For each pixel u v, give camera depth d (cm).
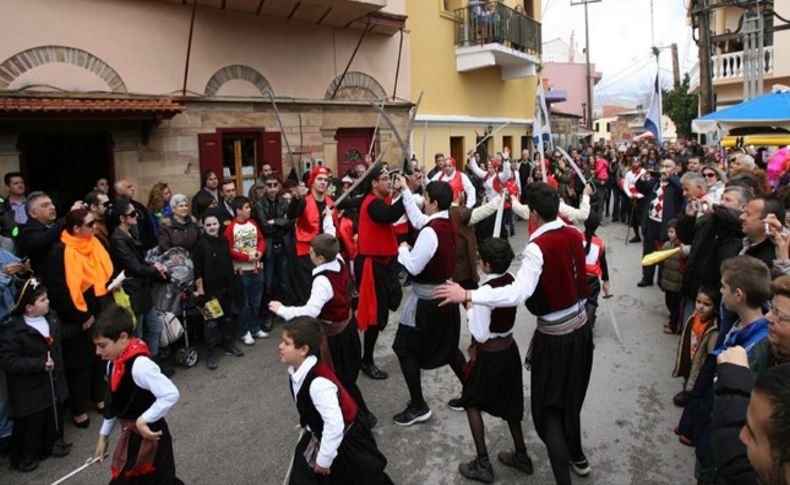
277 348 619
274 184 697
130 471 286
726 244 415
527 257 310
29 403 390
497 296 303
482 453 357
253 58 926
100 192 562
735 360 212
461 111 1519
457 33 1470
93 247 464
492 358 349
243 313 625
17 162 681
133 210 514
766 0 1373
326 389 271
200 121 858
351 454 280
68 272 438
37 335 394
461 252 561
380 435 422
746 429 132
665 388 489
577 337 318
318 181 547
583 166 1559
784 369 127
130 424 290
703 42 1360
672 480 356
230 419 458
